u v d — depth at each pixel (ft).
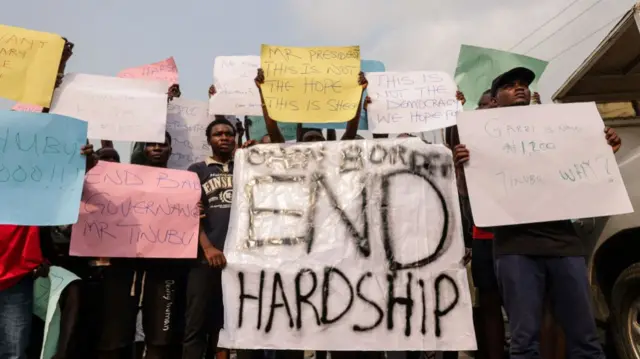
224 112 12.92
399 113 11.63
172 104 13.82
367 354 10.47
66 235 11.07
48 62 10.58
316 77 10.71
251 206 9.76
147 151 11.88
